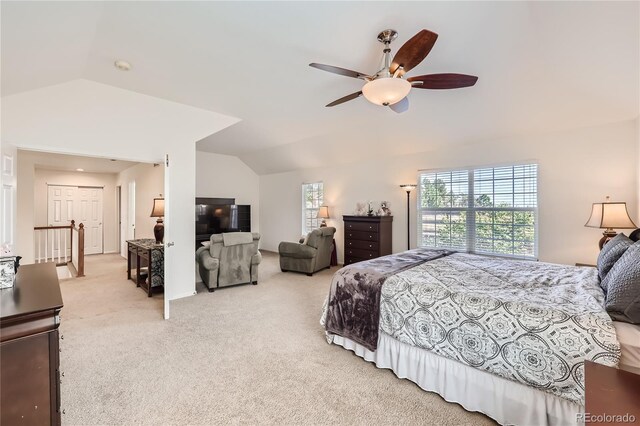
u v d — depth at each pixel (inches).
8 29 68.1
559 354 56.4
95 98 130.2
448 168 183.3
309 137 219.0
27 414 45.6
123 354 94.7
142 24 88.5
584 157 137.8
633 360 51.7
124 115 138.0
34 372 46.2
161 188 206.7
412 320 78.6
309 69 117.1
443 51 101.3
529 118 141.2
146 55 106.8
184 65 114.3
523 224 156.2
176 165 155.5
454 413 68.5
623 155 127.9
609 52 86.4
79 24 82.2
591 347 53.9
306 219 283.3
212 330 113.7
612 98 114.3
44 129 119.0
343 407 70.4
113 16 84.4
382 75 84.8
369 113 167.6
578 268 103.3
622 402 33.5
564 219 143.5
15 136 113.2
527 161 153.6
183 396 73.9
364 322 89.8
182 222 157.8
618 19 73.5
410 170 202.2
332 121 183.2
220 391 76.0
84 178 292.4
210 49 102.8
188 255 160.1
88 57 107.7
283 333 111.3
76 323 119.8
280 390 76.7
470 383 68.5
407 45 70.4
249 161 307.0
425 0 78.5
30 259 204.2
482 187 170.9
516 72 113.3
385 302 85.2
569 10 76.8
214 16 85.0
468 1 78.9
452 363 71.8
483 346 66.0
